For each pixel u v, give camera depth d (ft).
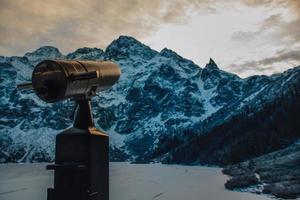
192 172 541.34
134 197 303.48
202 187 360.28
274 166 400.06
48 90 10.62
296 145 491.31
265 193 297.12
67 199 10.37
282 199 269.44
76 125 11.09
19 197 332.19
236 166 501.97
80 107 11.25
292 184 307.78
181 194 314.14
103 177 11.05
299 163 388.57
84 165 10.50
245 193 305.32
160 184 404.16
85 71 10.99
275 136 555.69
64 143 10.73
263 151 538.47
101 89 11.76
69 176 10.43
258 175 377.30
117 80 12.37
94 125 11.32
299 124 556.51
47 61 10.58
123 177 509.76
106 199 11.13
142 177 498.28
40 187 415.64
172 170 601.21
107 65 11.96
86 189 10.38
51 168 10.46
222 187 354.33
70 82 10.52
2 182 490.49
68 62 10.83
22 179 536.01
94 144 10.78
